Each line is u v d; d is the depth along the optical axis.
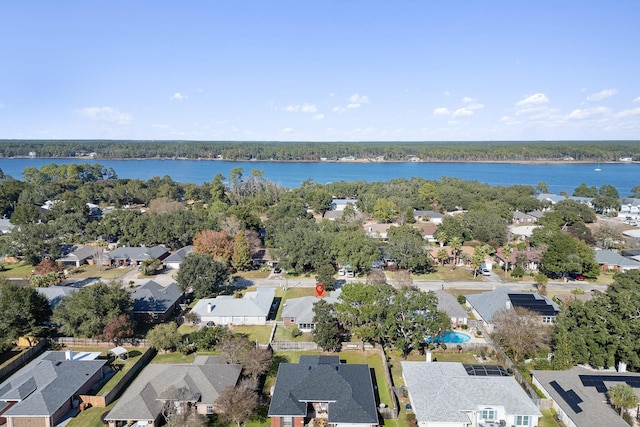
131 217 126.25
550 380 52.41
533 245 114.00
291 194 195.00
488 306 75.62
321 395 47.97
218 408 46.25
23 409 45.72
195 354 62.81
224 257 100.31
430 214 164.38
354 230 122.06
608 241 121.25
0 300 61.59
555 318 68.31
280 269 104.50
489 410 46.94
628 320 56.56
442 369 53.38
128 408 46.06
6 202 165.38
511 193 185.75
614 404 47.09
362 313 62.28
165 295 79.75
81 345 64.94
